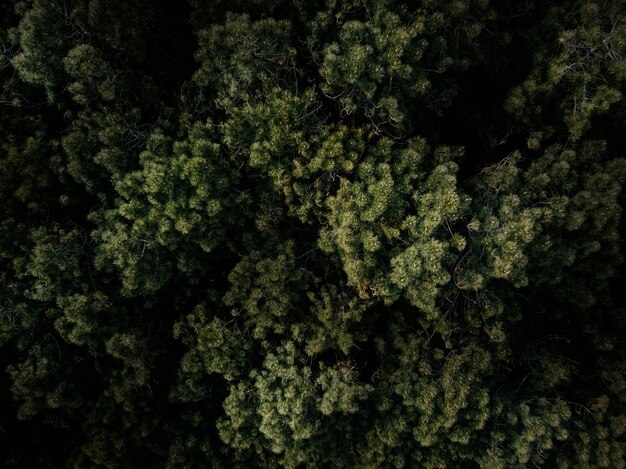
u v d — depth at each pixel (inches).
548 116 472.4
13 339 471.2
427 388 481.1
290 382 470.9
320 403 486.3
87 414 487.5
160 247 474.0
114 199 471.8
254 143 427.5
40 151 440.1
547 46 458.6
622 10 434.0
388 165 408.2
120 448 480.4
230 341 484.1
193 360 487.5
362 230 423.2
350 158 436.1
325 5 433.1
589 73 430.3
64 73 432.1
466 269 432.5
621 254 483.8
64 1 421.4
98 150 444.1
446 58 422.9
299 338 490.3
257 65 429.7
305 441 503.8
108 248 432.1
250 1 446.0
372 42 406.0
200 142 424.5
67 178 469.1
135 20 423.5
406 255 408.5
